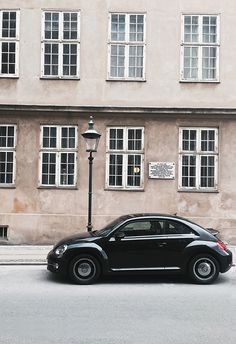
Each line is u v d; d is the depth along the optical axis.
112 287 9.22
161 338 5.94
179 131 15.45
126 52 15.60
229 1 15.66
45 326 6.43
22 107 15.20
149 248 9.64
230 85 15.59
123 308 7.48
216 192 15.34
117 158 15.44
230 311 7.34
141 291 8.85
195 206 15.34
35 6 15.57
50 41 15.55
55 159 15.38
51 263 9.74
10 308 7.42
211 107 15.39
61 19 15.59
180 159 15.41
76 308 7.46
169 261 9.67
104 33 15.60
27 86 15.45
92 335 6.04
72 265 9.48
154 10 15.66
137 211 15.30
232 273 10.85
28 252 13.36
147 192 15.34
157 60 15.60
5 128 15.41
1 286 9.19
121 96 15.51
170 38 15.62
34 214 15.13
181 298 8.27
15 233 15.05
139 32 15.65
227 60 15.62
